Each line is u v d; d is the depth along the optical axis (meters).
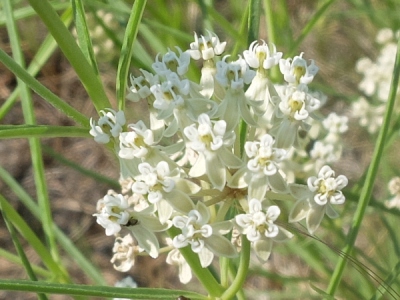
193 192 0.06
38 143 0.09
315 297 0.12
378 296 0.08
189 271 0.07
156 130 0.06
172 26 0.11
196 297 0.06
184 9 0.14
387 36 0.13
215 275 0.10
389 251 0.12
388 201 0.10
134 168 0.06
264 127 0.06
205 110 0.06
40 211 0.09
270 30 0.10
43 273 0.09
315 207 0.06
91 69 0.06
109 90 0.16
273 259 0.16
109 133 0.06
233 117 0.06
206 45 0.06
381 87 0.12
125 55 0.06
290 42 0.12
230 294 0.06
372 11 0.13
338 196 0.06
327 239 0.12
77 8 0.06
